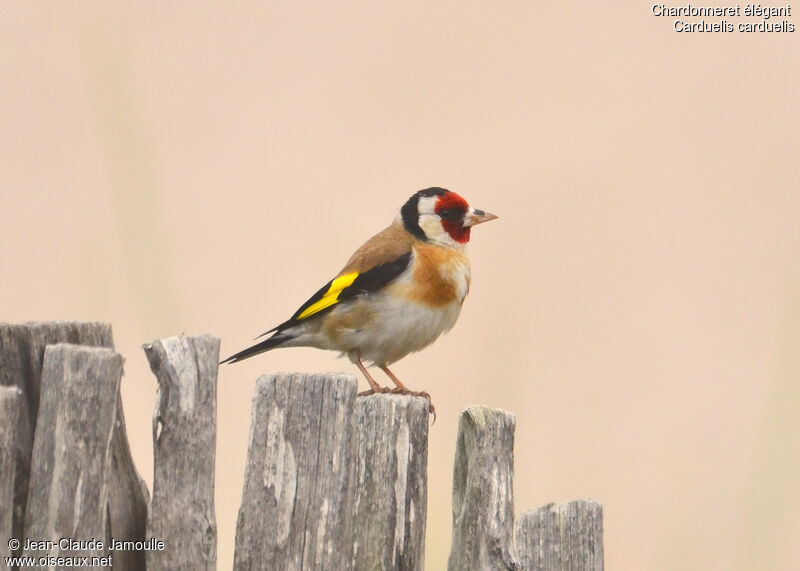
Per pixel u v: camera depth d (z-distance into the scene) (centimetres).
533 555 798
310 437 692
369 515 751
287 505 689
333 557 683
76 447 642
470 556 759
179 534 670
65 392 644
